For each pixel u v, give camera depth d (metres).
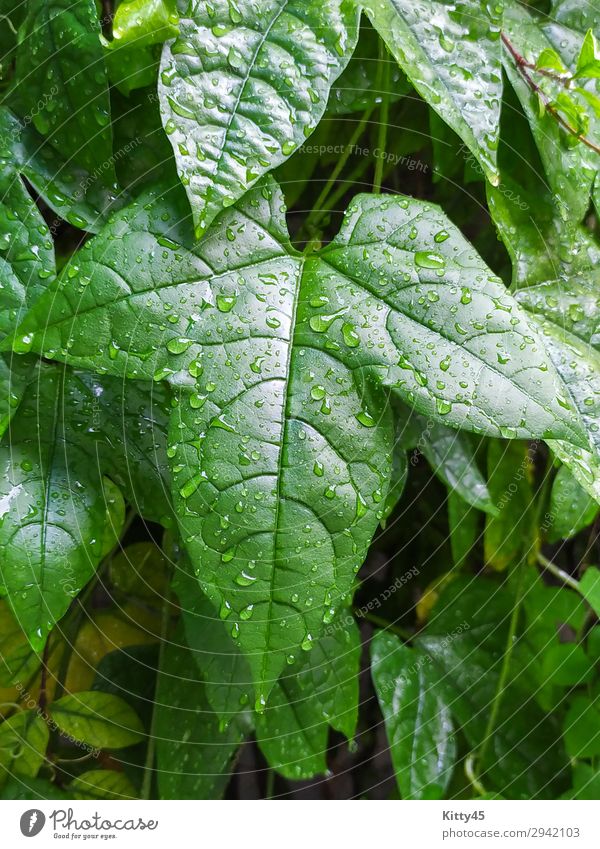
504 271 0.42
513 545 0.42
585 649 0.44
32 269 0.33
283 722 0.38
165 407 0.35
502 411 0.30
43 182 0.33
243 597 0.30
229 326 0.31
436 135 0.37
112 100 0.34
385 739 0.52
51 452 0.34
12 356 0.33
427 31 0.32
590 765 0.43
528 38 0.36
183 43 0.31
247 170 0.30
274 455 0.30
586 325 0.36
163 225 0.31
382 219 0.32
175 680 0.40
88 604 0.41
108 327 0.31
